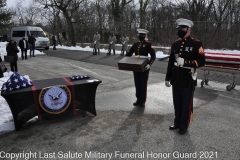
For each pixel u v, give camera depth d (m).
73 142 3.39
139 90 4.96
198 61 3.36
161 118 4.30
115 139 3.47
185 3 26.56
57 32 26.73
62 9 24.34
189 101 3.59
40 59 13.61
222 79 7.70
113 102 5.25
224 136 3.56
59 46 24.78
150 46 4.71
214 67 6.25
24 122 3.73
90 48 20.73
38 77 7.99
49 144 3.33
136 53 4.81
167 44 18.48
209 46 16.84
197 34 17.05
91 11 27.70
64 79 4.41
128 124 4.02
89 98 4.29
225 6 23.50
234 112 4.61
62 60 13.11
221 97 5.63
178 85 3.57
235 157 2.99
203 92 6.09
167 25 18.50
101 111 4.66
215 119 4.24
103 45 22.23
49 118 3.94
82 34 27.50
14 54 8.92
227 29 16.64
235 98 5.55
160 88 6.49
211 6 25.00
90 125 3.97
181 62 3.33
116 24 25.00
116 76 8.20
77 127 3.89
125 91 6.20
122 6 25.56
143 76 4.78
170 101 5.32
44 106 3.85
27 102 3.75
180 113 3.75
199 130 3.78
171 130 3.78
